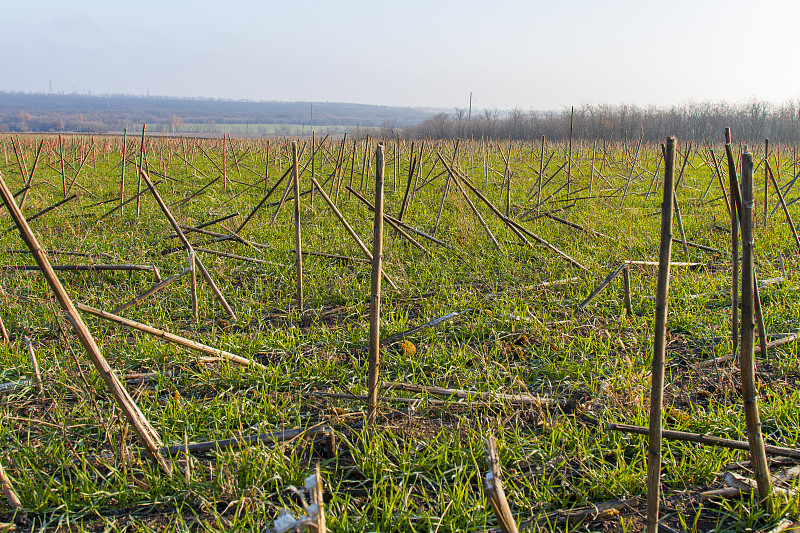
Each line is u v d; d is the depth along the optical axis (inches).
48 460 121.2
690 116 1622.8
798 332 183.3
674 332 192.7
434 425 136.9
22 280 233.8
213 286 201.5
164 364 163.8
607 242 316.2
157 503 109.0
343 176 593.0
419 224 375.6
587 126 1465.3
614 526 105.6
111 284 244.7
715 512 108.1
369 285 235.9
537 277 250.1
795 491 107.1
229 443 125.8
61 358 166.6
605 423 130.7
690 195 546.3
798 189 578.9
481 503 106.5
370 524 102.1
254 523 101.3
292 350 176.1
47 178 666.2
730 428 131.8
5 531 101.2
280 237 337.7
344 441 130.6
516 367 164.4
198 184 627.5
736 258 141.5
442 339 185.3
